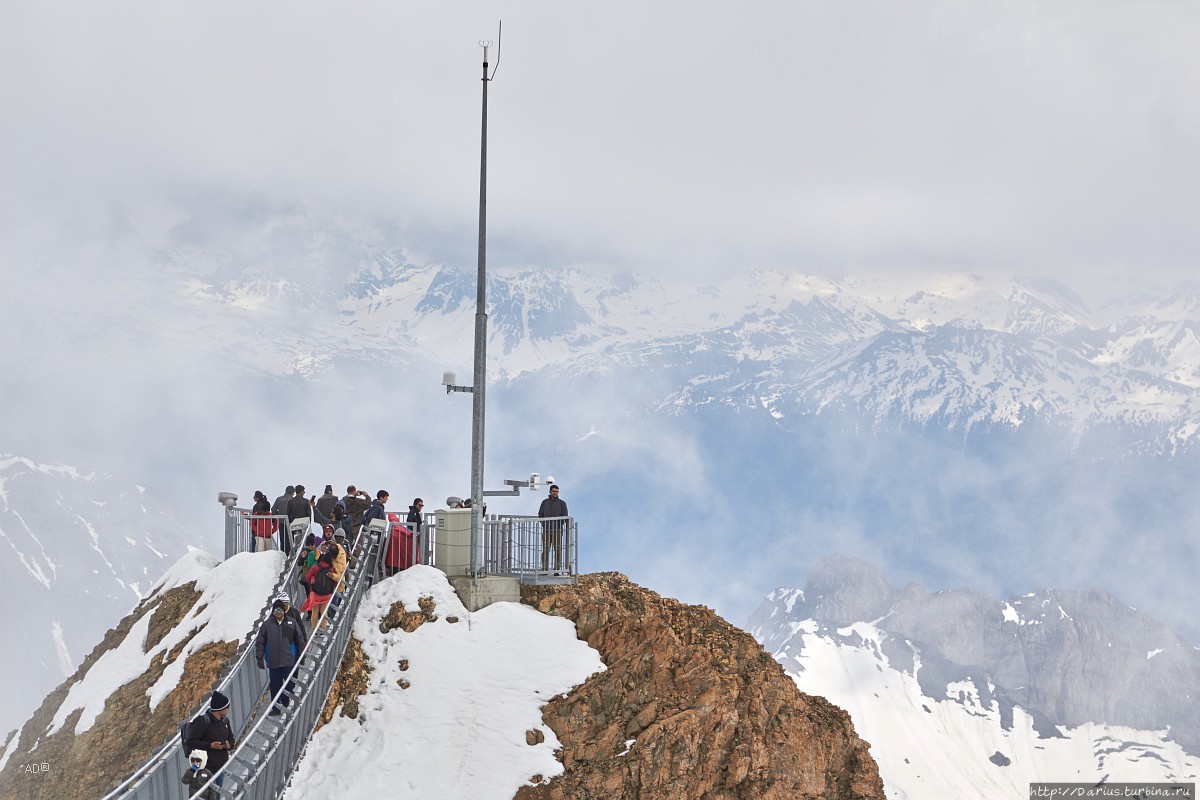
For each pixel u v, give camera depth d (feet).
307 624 148.87
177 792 110.01
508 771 138.10
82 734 153.38
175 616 166.09
